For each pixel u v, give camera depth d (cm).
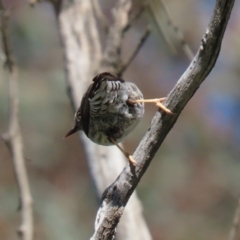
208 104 1432
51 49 1402
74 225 1263
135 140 1295
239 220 631
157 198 1291
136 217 718
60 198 1313
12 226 1230
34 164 1322
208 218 1314
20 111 1302
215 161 1368
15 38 1369
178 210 1298
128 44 1483
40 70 1373
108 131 595
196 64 484
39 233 1220
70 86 807
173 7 1437
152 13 835
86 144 754
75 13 846
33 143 1311
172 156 1348
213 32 464
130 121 580
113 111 571
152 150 520
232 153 1392
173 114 502
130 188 527
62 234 1230
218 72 1454
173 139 1376
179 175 1329
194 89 492
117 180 530
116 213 528
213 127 1409
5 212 1243
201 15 1444
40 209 1263
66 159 1351
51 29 1403
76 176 1352
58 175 1338
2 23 745
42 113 1318
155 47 1483
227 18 457
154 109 1369
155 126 511
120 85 559
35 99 1318
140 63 1484
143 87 1461
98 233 532
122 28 825
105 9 1391
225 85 1437
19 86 1327
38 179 1318
